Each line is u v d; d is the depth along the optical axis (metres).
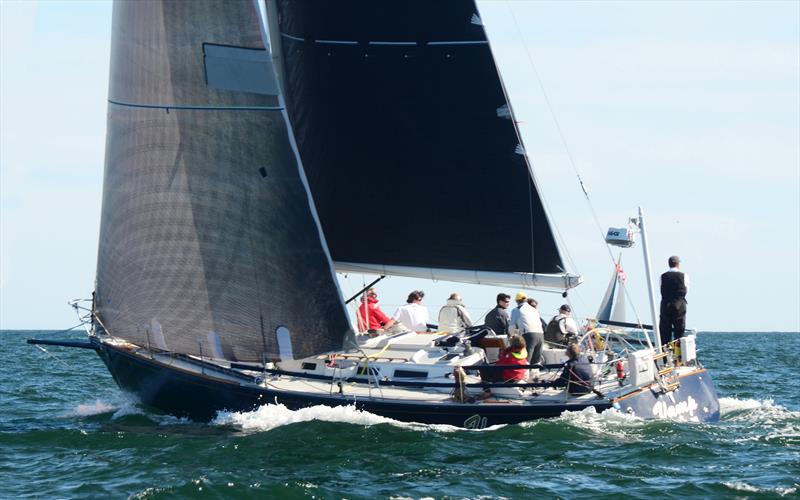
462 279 70.75
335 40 70.81
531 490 48.81
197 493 49.16
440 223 70.69
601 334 69.62
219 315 64.06
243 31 63.81
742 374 123.88
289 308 63.03
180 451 57.69
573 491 48.75
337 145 71.75
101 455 57.81
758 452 56.78
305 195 62.78
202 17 64.25
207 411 64.94
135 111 66.12
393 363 63.16
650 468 52.81
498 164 68.94
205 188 64.12
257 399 62.66
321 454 55.31
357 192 71.81
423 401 60.12
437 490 48.94
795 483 49.97
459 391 60.12
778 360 161.12
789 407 85.19
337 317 62.47
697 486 49.31
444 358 63.38
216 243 63.97
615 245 65.12
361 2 70.19
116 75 67.81
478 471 52.16
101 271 69.31
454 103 69.44
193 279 64.56
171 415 68.06
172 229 64.88
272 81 63.38
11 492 50.47
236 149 63.59
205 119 64.12
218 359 64.94
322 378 62.34
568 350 61.00
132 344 68.44
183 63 64.56
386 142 70.94
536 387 61.09
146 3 65.62
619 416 60.25
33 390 98.25
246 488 49.59
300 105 72.12
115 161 67.62
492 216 69.56
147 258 65.94
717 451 56.53
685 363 68.31
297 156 62.84
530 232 68.75
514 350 60.91
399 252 71.56
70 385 105.06
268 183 63.12
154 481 51.72
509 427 59.88
